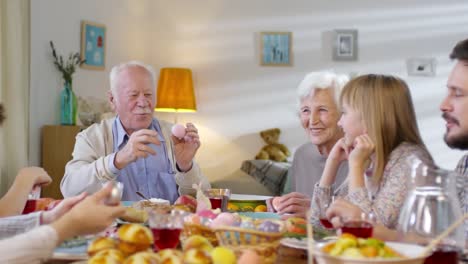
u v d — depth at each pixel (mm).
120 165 2283
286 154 5594
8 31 3896
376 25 5738
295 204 1926
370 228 1289
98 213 1160
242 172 5297
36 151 4328
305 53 5762
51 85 4492
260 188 5086
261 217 1796
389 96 1742
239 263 1105
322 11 5758
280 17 5781
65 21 4652
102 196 1195
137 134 2262
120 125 2670
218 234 1215
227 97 5785
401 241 1263
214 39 5801
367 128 1742
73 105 4465
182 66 5777
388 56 5734
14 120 3922
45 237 1128
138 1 5590
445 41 5711
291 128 5746
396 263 1018
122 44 5371
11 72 3918
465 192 1627
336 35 5723
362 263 1024
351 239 1105
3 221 1374
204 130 5773
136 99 2623
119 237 1105
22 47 4004
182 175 2529
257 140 5750
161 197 2609
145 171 2607
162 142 2707
